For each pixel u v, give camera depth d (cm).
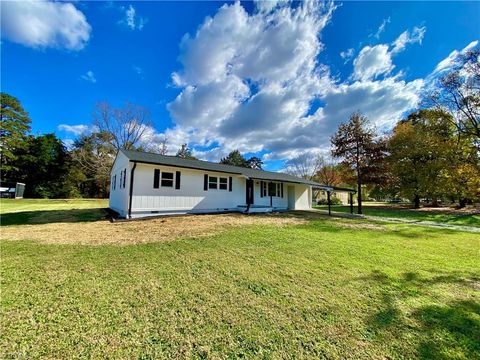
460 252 557
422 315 268
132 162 1013
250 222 1002
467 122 1580
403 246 612
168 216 1132
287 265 438
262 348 206
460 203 2131
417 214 1614
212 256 486
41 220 962
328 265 443
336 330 236
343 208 2241
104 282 343
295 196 1944
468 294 327
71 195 3042
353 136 1681
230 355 197
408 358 197
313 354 200
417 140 1880
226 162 4666
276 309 275
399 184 2130
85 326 233
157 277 366
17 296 294
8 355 190
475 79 1435
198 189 1270
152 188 1091
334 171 3447
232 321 248
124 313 259
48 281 342
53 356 190
